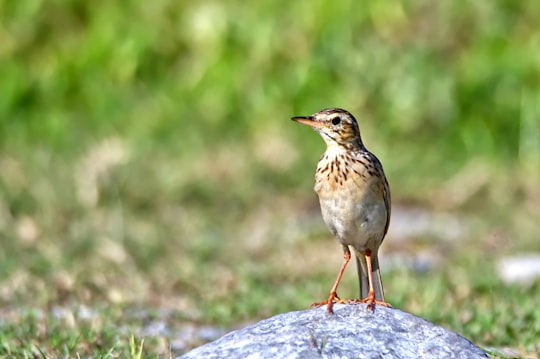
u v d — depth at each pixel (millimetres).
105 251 13398
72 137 18297
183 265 13266
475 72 18656
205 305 11641
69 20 20578
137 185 16188
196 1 20203
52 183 15969
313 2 19625
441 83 18469
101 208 15430
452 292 11781
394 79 18609
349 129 8820
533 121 18188
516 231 14844
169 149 17828
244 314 11328
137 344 9422
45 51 20219
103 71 19703
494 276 12336
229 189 16625
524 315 10430
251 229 15320
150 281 12484
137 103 19266
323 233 14859
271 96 18844
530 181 16922
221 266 13500
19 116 19078
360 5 19656
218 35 19578
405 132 18344
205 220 15555
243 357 7422
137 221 15117
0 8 20484
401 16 19594
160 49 19891
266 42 19312
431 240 14664
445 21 19547
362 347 7512
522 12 19656
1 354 9008
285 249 14359
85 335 9570
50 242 13758
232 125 18672
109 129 18578
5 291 11617
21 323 10102
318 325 7801
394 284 12000
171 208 15961
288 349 7457
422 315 10539
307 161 17453
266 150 17438
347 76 18859
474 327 10109
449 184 16906
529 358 9062
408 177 17219
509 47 18969
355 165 8695
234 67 19312
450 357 7531
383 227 8867
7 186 15789
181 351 9625
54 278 12141
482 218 15781
